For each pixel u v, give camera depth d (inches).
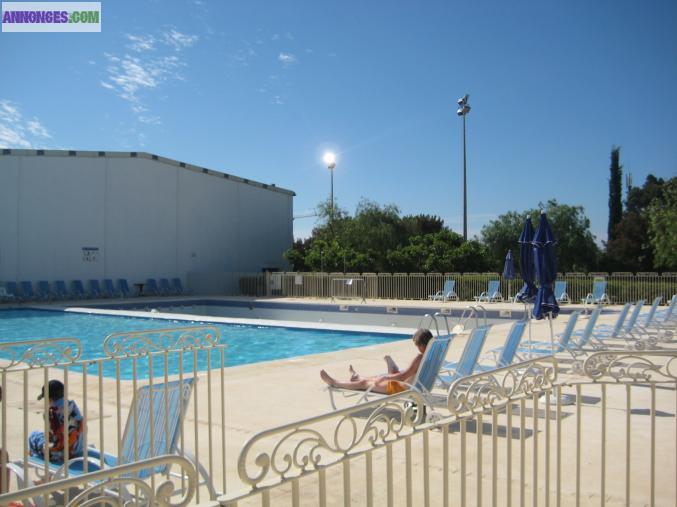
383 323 765.9
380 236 1339.8
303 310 857.5
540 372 118.8
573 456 167.9
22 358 129.6
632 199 1871.3
